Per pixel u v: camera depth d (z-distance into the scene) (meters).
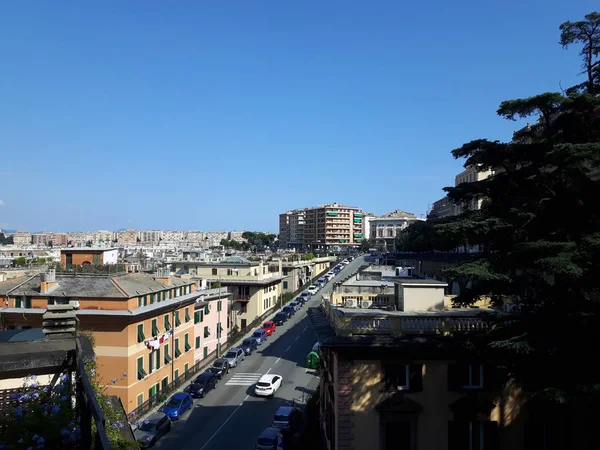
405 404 21.02
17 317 40.66
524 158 19.20
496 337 18.16
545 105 17.97
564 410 20.66
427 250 64.31
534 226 18.30
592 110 17.41
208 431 38.72
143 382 42.25
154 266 83.81
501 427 21.02
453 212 133.75
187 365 53.62
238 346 65.50
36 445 8.16
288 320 87.62
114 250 57.56
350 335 22.03
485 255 19.11
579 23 18.17
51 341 11.27
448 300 28.94
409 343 21.03
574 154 15.52
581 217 17.17
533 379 17.64
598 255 15.84
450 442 21.02
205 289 65.50
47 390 9.77
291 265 116.12
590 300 17.75
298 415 38.56
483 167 20.17
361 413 21.22
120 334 39.72
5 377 10.07
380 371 21.31
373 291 33.69
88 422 7.83
